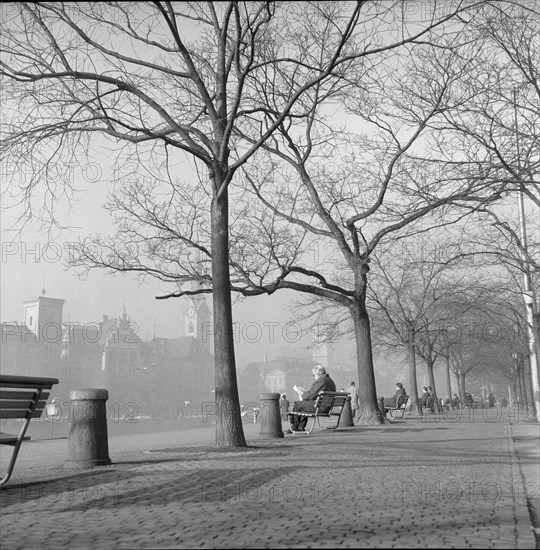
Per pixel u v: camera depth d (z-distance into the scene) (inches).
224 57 598.9
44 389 332.8
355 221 944.9
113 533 217.5
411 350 1512.1
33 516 248.5
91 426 417.4
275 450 511.8
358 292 959.0
